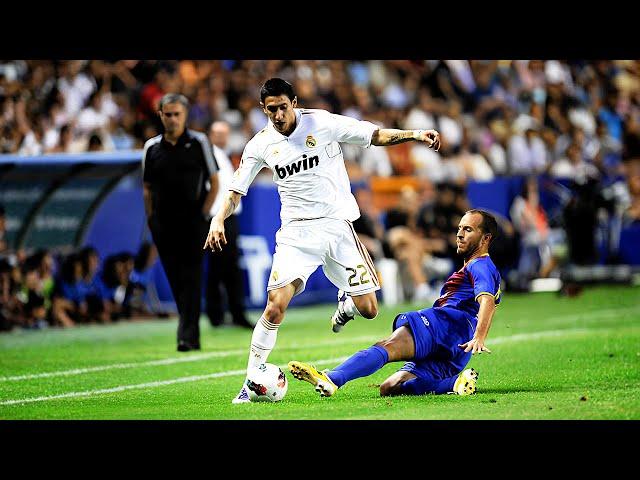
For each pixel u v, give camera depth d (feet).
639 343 127.24
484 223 90.38
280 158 89.45
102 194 174.60
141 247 176.96
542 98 295.07
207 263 171.63
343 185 91.40
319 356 124.67
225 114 229.04
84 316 172.65
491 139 268.62
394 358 89.20
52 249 174.60
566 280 205.26
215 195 129.59
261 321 89.51
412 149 245.45
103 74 220.02
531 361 113.60
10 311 164.14
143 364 120.06
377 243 202.39
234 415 82.12
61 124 207.10
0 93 203.21
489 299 86.89
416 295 204.74
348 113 253.65
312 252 90.12
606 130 293.02
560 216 226.38
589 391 91.76
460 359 91.35
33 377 110.32
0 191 168.76
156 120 211.00
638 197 245.45
